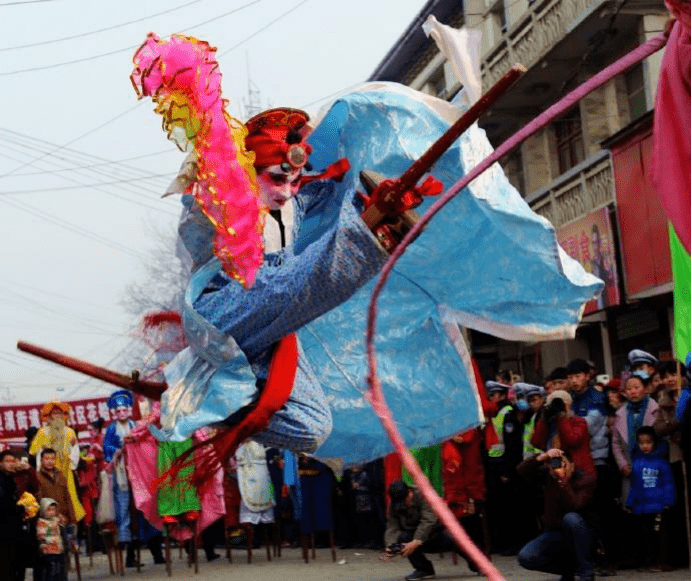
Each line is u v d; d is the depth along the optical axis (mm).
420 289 4996
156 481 4480
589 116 17953
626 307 16438
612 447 9211
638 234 14484
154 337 4664
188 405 4230
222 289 4332
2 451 9914
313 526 12141
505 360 21594
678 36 3033
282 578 10586
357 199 4086
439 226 4793
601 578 8633
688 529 8766
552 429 8477
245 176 4223
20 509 9930
